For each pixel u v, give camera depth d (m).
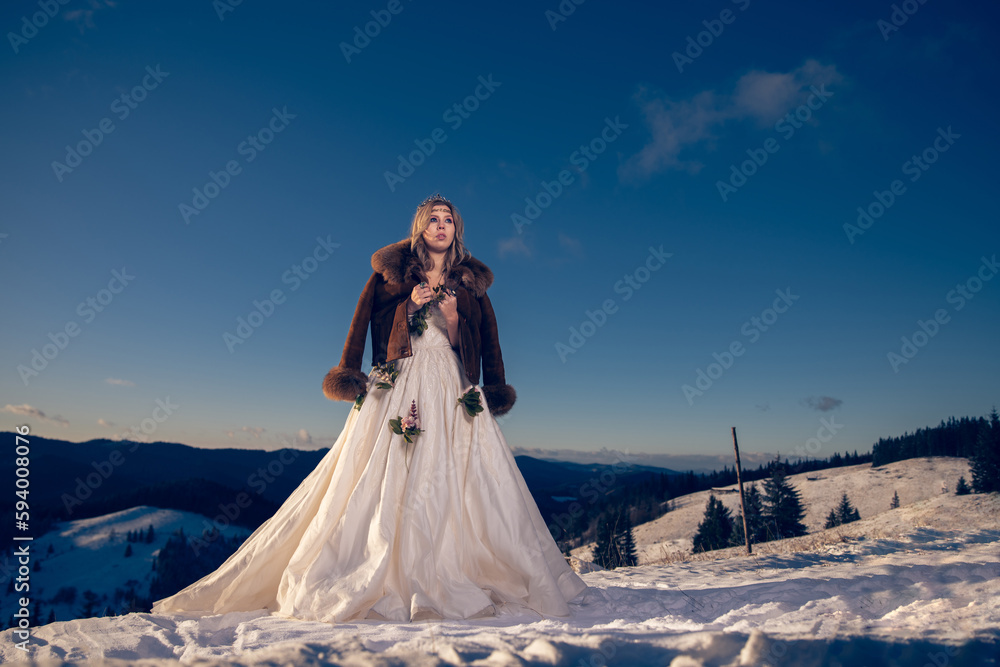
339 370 3.88
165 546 118.12
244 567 3.43
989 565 3.83
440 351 3.98
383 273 4.02
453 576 3.21
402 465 3.52
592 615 3.21
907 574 3.68
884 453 100.00
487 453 3.68
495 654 1.49
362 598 2.95
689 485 110.06
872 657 1.43
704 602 3.42
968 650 1.43
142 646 2.47
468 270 4.11
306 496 3.65
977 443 60.38
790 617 2.60
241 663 1.50
